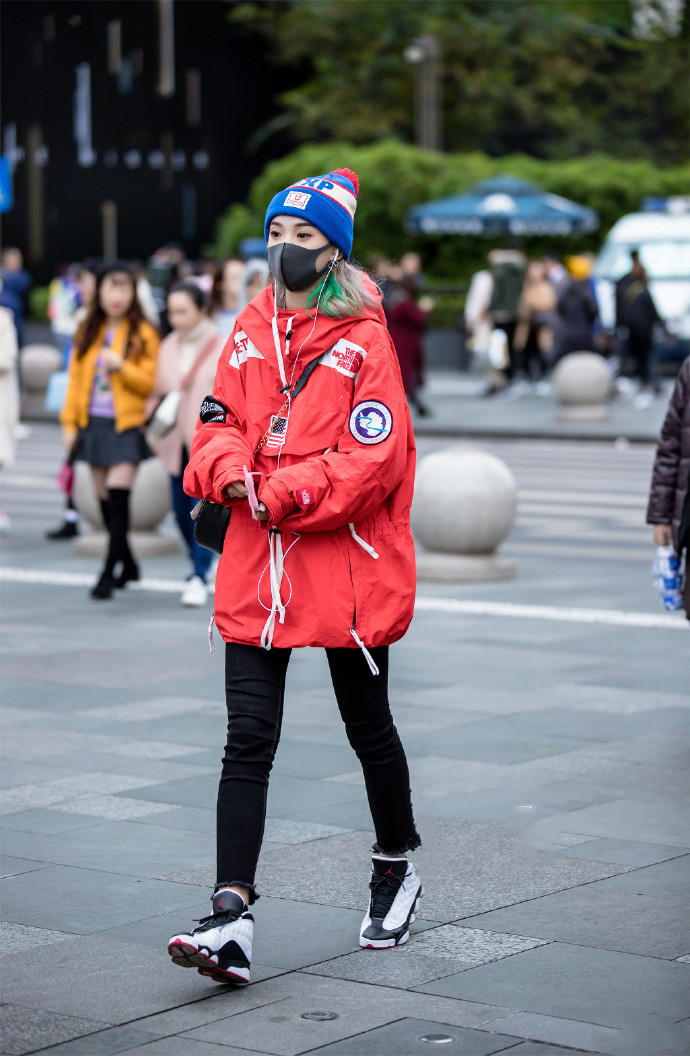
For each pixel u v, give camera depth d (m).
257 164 59.41
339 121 50.50
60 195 61.41
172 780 6.78
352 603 4.75
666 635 10.10
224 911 4.53
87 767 6.98
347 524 4.74
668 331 33.72
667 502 7.36
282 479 4.59
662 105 56.88
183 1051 4.13
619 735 7.52
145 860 5.72
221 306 12.84
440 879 5.50
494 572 12.34
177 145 60.47
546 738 7.46
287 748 7.29
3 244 60.91
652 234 35.09
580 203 41.56
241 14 54.50
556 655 9.45
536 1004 4.42
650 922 5.06
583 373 25.56
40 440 25.34
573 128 52.62
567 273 34.81
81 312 17.84
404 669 9.05
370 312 4.85
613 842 5.91
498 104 51.03
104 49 60.72
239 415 4.89
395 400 4.74
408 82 49.94
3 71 60.19
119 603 11.39
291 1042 4.18
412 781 6.69
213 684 8.73
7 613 10.95
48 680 8.80
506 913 5.16
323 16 51.22
